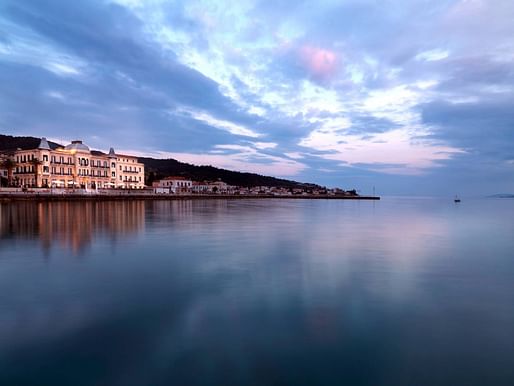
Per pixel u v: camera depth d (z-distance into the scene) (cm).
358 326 817
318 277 1256
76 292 1055
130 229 2691
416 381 603
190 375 615
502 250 1883
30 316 867
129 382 595
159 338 748
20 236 2214
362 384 593
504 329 809
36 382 597
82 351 694
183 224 3188
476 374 624
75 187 9969
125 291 1071
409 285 1160
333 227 3162
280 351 696
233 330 789
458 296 1045
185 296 1028
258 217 4309
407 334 777
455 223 3791
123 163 11850
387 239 2319
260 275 1280
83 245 1906
